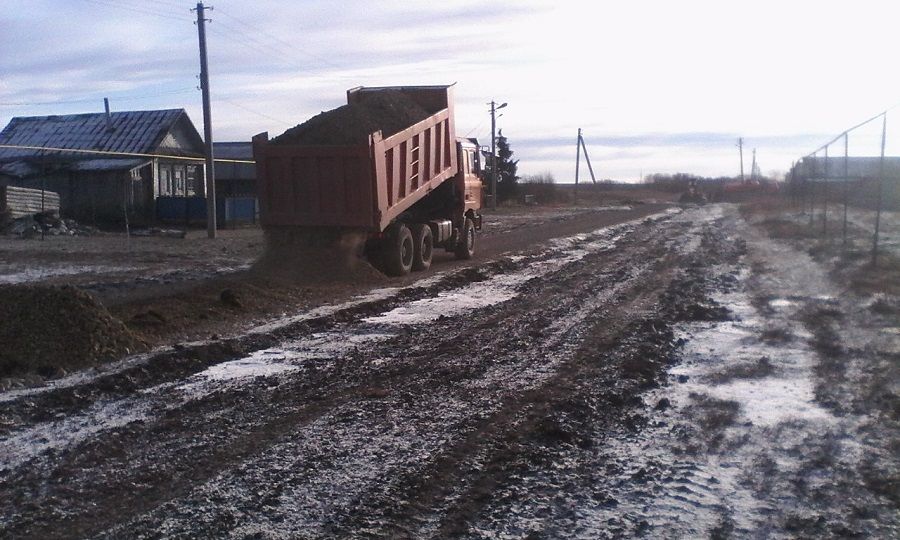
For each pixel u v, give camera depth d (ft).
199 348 39.45
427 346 42.32
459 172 82.94
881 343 42.09
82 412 30.30
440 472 24.34
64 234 117.60
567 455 25.98
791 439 27.48
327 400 31.91
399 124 68.95
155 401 31.76
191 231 132.77
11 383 33.68
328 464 24.90
